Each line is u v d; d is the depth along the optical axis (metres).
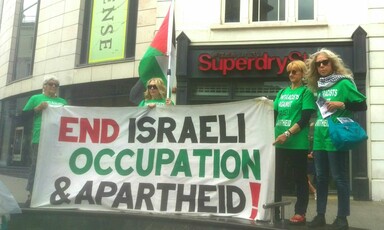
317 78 4.48
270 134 4.59
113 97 12.38
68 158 5.39
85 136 5.42
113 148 5.31
